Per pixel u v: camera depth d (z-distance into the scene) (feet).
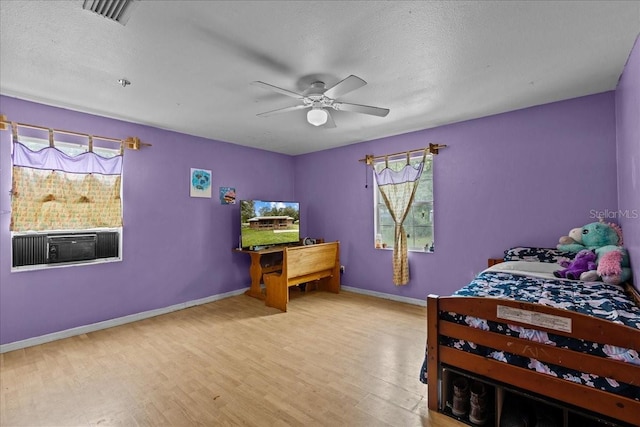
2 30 5.90
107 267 10.91
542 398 4.98
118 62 7.21
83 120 10.44
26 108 9.35
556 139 9.86
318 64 7.38
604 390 4.49
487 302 5.46
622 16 5.65
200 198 13.70
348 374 7.48
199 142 13.74
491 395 5.98
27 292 9.32
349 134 13.78
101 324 10.67
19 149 9.14
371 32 6.14
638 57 6.25
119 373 7.61
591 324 4.52
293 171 18.01
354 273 15.43
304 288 15.74
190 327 10.71
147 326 10.87
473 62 7.35
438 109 10.56
